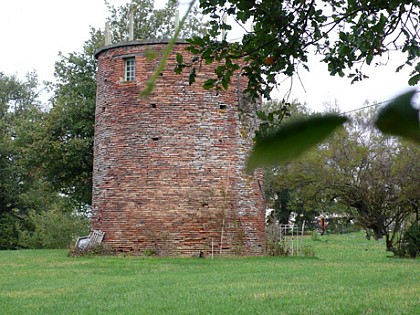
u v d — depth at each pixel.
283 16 5.26
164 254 24.09
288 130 0.65
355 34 5.36
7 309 12.26
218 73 6.04
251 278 16.91
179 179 24.38
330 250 33.78
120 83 25.19
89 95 33.88
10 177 44.56
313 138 0.64
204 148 24.48
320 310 11.55
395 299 12.80
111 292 14.54
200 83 24.44
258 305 12.22
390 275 17.36
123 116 25.02
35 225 45.38
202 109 24.47
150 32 38.31
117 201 24.86
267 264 21.20
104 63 25.97
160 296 13.70
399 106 0.61
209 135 24.52
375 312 11.24
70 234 44.91
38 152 31.78
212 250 24.11
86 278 17.36
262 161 0.64
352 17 5.50
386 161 24.02
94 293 14.38
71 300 13.38
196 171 24.41
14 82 50.88
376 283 15.62
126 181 24.75
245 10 5.40
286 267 20.00
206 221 24.25
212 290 14.50
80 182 33.53
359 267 20.08
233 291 14.27
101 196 25.50
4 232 45.34
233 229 24.44
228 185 24.50
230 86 24.73
